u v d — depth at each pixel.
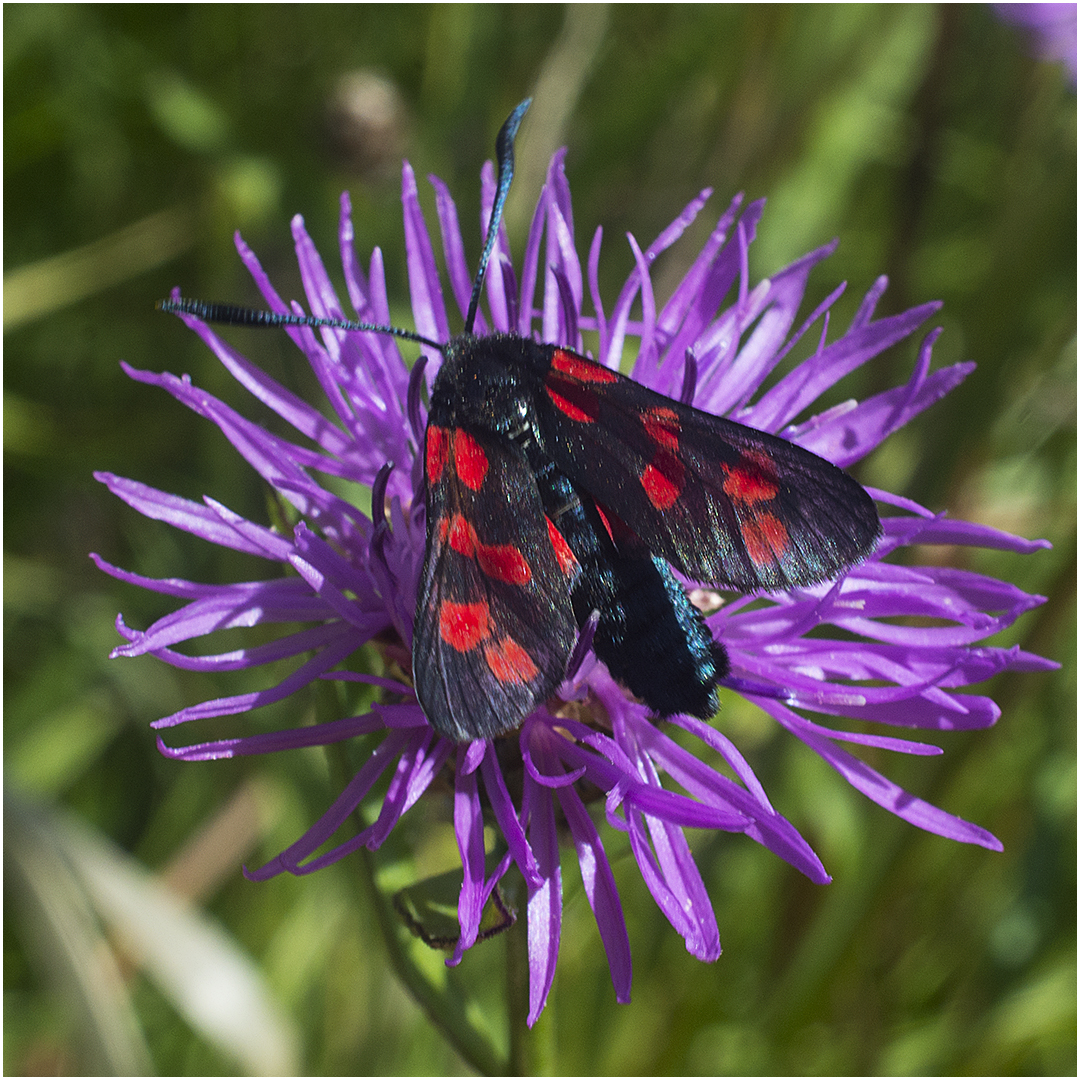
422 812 0.16
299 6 0.23
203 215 0.21
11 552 0.21
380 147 0.20
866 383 0.20
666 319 0.16
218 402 0.15
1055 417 0.20
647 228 0.21
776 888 0.19
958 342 0.21
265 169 0.20
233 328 0.20
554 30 0.23
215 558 0.20
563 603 0.15
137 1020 0.18
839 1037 0.18
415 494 0.16
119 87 0.21
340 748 0.16
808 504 0.15
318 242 0.20
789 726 0.15
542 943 0.15
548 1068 0.16
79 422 0.20
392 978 0.18
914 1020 0.19
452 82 0.21
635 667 0.15
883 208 0.23
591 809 0.15
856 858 0.18
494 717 0.15
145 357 0.22
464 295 0.16
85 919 0.16
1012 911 0.18
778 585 0.15
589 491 0.16
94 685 0.20
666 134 0.22
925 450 0.19
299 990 0.19
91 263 0.21
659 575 0.15
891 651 0.15
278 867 0.15
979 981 0.19
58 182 0.22
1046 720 0.19
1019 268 0.19
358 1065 0.18
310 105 0.22
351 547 0.16
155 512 0.15
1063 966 0.18
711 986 0.18
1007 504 0.19
